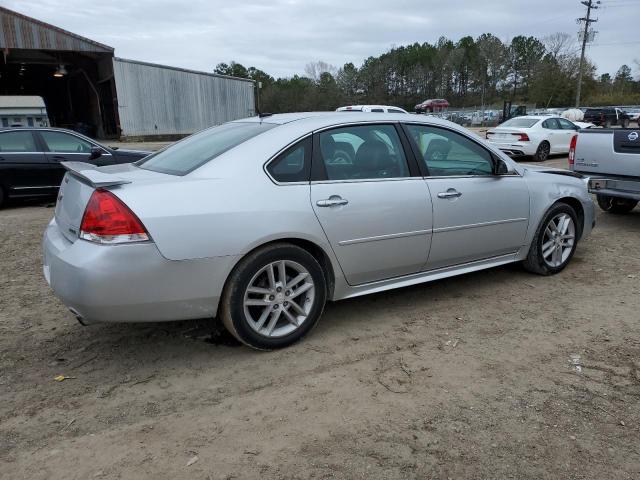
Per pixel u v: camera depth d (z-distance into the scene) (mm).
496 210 4426
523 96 89938
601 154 6699
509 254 4730
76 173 3299
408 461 2438
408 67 92812
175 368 3322
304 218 3406
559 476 2342
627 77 92812
